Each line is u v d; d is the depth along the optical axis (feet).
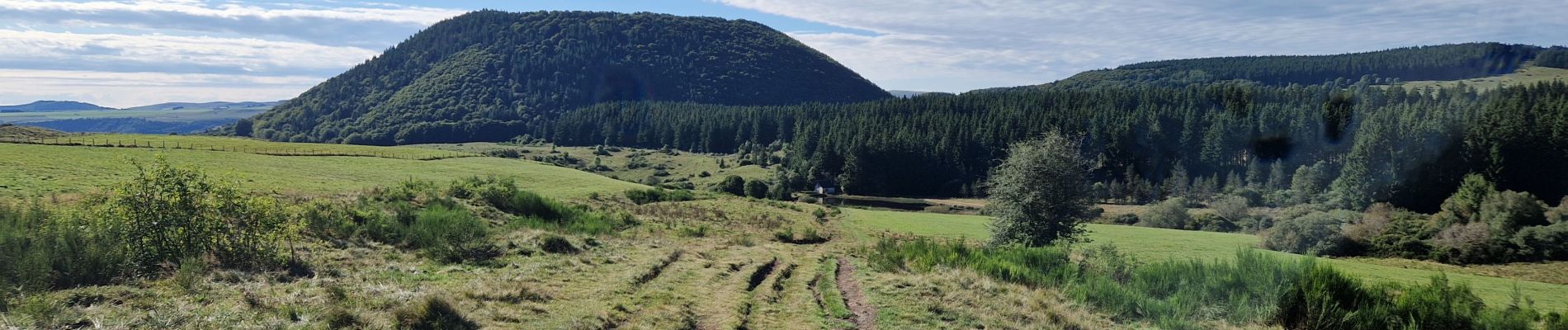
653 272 61.67
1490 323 52.60
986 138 405.59
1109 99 479.00
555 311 42.32
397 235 71.77
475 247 66.49
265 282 46.06
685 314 45.34
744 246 101.86
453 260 62.34
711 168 469.98
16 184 110.93
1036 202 112.47
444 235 67.77
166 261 50.55
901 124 458.09
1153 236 159.74
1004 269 73.82
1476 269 130.52
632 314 44.11
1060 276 73.41
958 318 50.75
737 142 558.15
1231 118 366.43
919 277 68.23
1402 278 108.47
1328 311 53.31
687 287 56.18
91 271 43.32
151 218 51.01
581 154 545.03
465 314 38.04
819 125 497.87
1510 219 144.15
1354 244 149.48
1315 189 274.16
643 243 89.30
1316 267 57.26
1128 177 337.72
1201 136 369.50
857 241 135.64
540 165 280.72
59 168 144.15
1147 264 78.43
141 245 50.14
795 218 179.63
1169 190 324.60
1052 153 113.70
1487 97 361.10
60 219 52.24
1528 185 246.88
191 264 46.11
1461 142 253.44
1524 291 99.14
